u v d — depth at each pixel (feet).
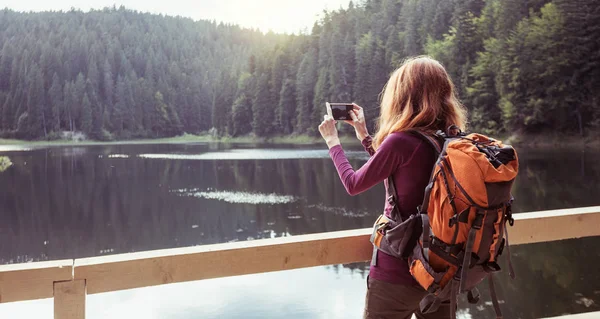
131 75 412.16
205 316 26.61
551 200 61.52
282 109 279.49
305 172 113.91
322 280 32.22
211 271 4.51
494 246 3.49
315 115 252.62
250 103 313.94
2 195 103.50
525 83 132.36
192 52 530.27
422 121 3.76
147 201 88.58
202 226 65.05
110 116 387.55
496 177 3.30
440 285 3.51
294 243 4.72
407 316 3.92
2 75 382.22
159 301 29.30
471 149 3.39
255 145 249.34
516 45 133.08
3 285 4.07
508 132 135.64
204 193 91.81
